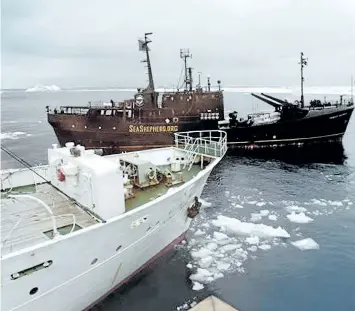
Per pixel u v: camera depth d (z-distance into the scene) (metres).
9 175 12.77
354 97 130.75
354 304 11.62
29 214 10.59
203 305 10.76
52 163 12.33
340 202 20.81
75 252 9.16
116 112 36.41
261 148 37.97
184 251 14.91
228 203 21.16
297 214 19.03
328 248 15.16
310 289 12.41
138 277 13.01
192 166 15.89
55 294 9.34
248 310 11.38
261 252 14.86
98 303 11.48
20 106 141.62
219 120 37.53
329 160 31.98
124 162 13.91
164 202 11.75
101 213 10.25
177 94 35.69
